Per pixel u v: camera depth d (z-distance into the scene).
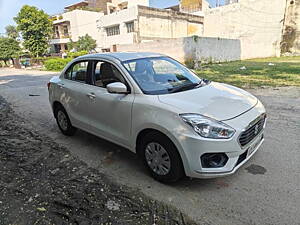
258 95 7.08
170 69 3.60
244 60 23.03
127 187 2.76
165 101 2.67
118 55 3.51
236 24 25.77
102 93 3.32
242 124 2.45
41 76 17.16
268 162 3.14
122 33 30.98
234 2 27.53
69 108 4.06
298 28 26.17
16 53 40.34
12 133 4.82
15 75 19.36
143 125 2.71
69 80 4.11
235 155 2.42
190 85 3.28
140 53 3.74
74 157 3.61
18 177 3.11
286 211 2.24
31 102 7.78
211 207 2.34
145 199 2.52
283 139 3.85
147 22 29.66
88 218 2.28
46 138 4.45
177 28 33.22
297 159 3.19
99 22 34.12
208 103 2.67
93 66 3.61
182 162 2.49
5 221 2.28
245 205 2.35
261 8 24.66
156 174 2.82
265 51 26.62
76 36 39.62
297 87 7.98
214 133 2.33
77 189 2.77
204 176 2.41
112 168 3.23
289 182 2.68
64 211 2.39
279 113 5.27
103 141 4.19
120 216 2.28
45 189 2.80
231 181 2.77
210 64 18.70
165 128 2.48
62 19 40.84
